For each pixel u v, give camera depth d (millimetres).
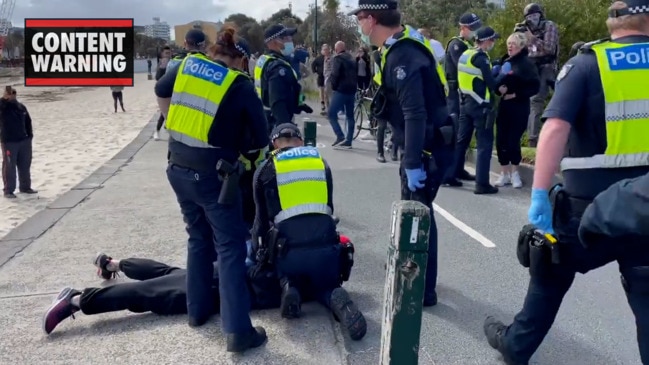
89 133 16156
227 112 3404
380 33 3809
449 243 5559
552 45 8602
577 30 10055
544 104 8898
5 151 8633
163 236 6023
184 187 3527
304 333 3822
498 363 3457
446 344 3689
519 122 7375
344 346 3664
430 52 3781
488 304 4246
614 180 2570
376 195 7480
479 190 7344
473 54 7148
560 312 4098
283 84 5910
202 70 3441
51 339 3820
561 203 2697
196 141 3410
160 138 13633
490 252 5305
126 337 3807
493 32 7230
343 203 7113
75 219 6727
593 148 2617
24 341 3801
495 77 7398
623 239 2494
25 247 5750
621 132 2533
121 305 3943
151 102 26922
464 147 7715
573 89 2604
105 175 9312
